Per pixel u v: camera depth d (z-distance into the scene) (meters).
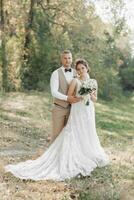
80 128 8.40
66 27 29.06
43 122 15.52
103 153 8.77
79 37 29.34
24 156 9.65
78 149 8.30
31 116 16.77
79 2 29.30
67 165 8.04
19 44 26.78
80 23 29.33
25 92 24.94
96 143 8.68
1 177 7.76
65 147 8.16
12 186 7.33
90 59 29.25
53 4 28.62
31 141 11.76
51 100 22.19
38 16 28.03
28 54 27.08
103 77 29.97
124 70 42.00
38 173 7.93
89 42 29.70
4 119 15.20
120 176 8.39
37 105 20.03
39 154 9.73
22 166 8.09
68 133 8.27
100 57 30.09
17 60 26.00
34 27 27.83
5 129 13.08
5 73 24.92
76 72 8.73
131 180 8.18
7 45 25.64
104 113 22.41
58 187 7.42
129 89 41.91
